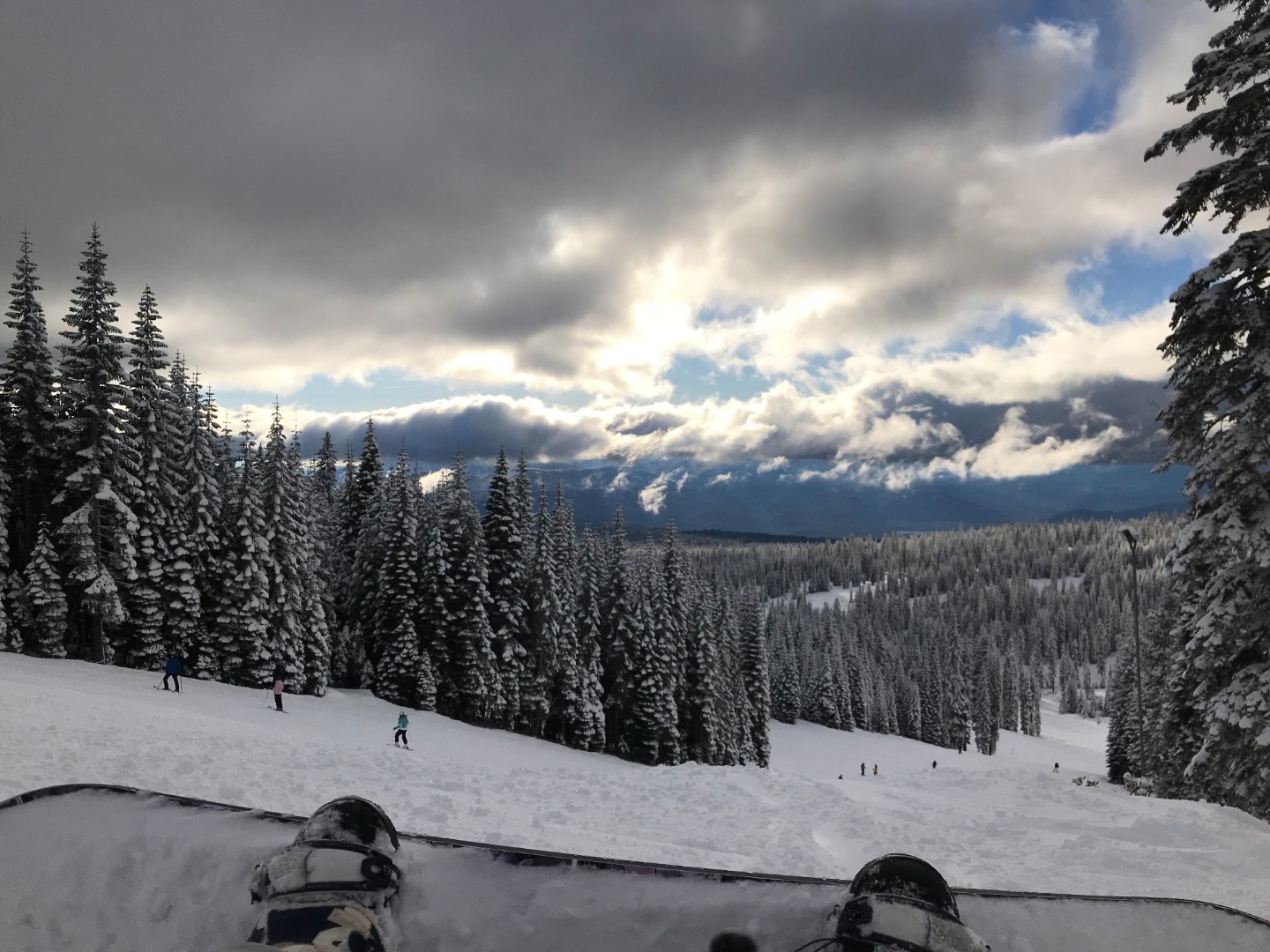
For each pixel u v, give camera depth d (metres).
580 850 8.83
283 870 1.56
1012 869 8.70
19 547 34.28
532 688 44.12
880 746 85.12
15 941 1.67
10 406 34.25
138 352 35.09
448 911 1.54
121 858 1.81
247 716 23.89
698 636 52.47
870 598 193.62
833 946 1.42
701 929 1.48
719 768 14.61
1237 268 10.72
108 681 26.55
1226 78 10.46
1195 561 12.29
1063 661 169.38
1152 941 1.55
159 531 34.44
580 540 53.03
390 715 34.06
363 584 46.03
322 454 55.47
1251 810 11.62
